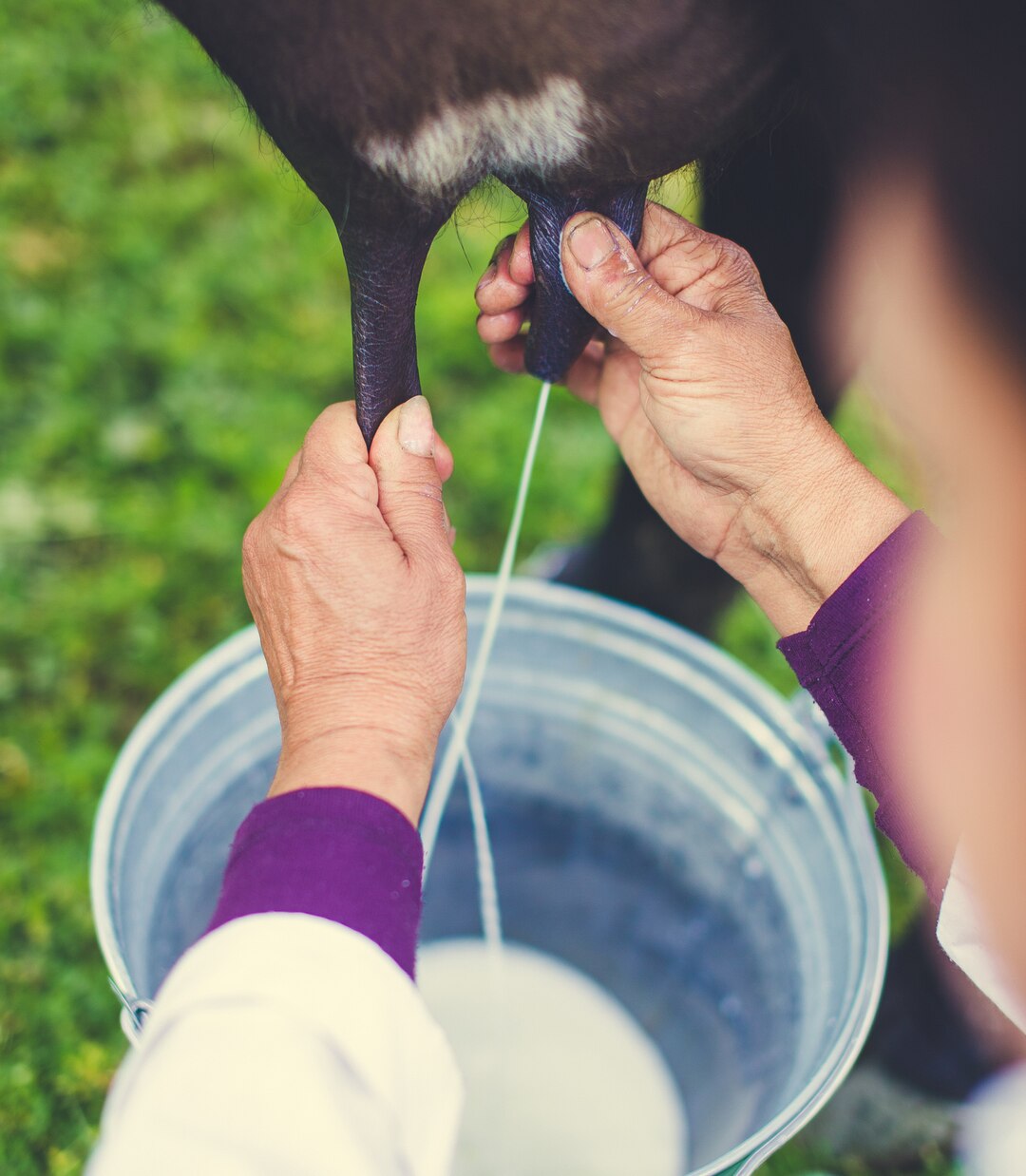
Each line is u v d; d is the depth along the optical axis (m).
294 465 0.80
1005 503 0.50
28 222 1.91
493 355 0.97
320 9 0.48
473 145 0.54
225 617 1.59
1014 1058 1.15
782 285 0.89
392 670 0.71
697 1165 1.11
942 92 0.43
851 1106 1.22
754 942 1.17
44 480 1.67
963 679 0.56
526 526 1.68
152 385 1.78
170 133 2.04
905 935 1.21
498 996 1.33
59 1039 1.25
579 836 1.32
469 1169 1.17
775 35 0.50
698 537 0.98
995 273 0.44
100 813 0.91
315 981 0.54
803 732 1.03
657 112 0.52
